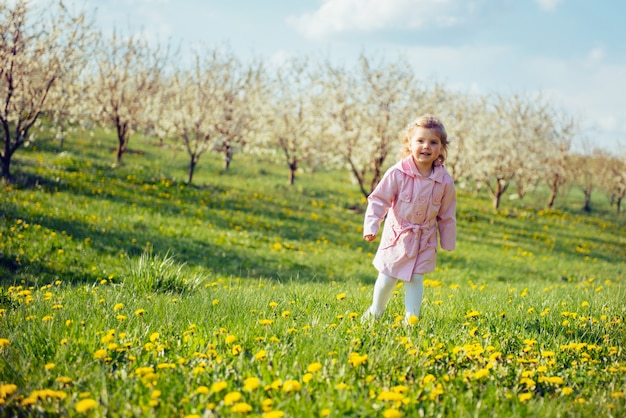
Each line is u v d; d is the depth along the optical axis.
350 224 19.48
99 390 2.47
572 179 36.94
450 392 2.58
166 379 2.59
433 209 4.19
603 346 3.65
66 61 16.62
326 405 2.30
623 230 28.44
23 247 9.67
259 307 4.69
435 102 28.88
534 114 31.78
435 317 4.38
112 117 22.97
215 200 19.02
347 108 24.25
